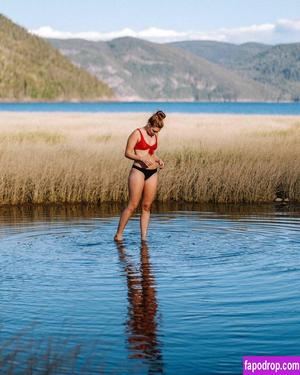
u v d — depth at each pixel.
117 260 9.36
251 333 6.25
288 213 14.27
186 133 26.19
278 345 5.95
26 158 16.84
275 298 7.39
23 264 9.09
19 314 6.82
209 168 16.67
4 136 25.33
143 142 10.82
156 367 5.46
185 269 8.79
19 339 6.07
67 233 11.62
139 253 9.84
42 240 10.90
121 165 16.67
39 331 6.30
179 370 5.41
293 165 17.34
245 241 10.77
